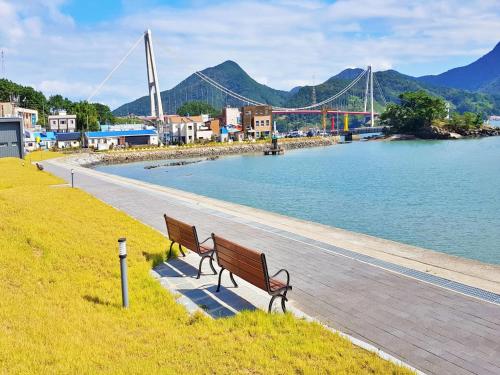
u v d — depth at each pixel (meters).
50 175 37.56
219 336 6.75
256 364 5.87
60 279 9.05
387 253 12.16
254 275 7.96
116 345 6.31
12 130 58.78
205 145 116.75
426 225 24.67
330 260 11.42
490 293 8.85
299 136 169.62
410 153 99.19
